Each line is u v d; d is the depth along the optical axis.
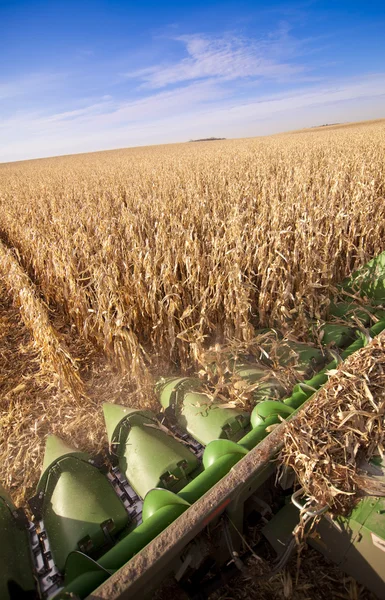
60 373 3.89
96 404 3.84
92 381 4.30
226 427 2.97
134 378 3.90
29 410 3.83
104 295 4.38
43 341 4.59
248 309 4.55
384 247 6.52
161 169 22.73
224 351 3.66
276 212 6.26
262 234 5.58
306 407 2.56
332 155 18.50
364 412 2.39
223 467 2.22
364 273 5.20
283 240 5.61
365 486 2.06
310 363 3.76
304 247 5.24
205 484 2.12
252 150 31.44
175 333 4.36
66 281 5.45
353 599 2.01
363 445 2.31
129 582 1.53
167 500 2.03
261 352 4.06
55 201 12.91
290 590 2.10
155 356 4.47
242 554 2.30
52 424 3.56
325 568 2.20
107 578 1.68
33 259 7.44
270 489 2.42
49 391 4.20
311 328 4.29
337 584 2.12
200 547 1.98
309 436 2.29
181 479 2.59
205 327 4.58
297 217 6.26
